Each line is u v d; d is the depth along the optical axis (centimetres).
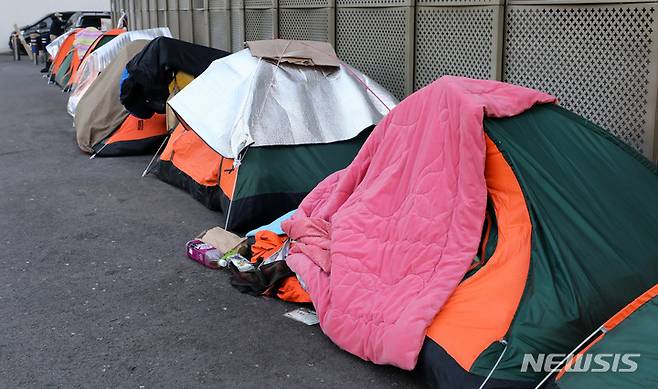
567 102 536
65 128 1192
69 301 473
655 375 287
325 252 446
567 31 528
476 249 376
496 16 577
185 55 795
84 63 1384
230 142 599
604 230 381
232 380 371
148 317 447
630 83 489
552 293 347
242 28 989
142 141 948
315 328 430
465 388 331
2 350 404
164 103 862
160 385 367
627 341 304
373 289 396
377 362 376
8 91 1745
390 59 709
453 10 626
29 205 711
